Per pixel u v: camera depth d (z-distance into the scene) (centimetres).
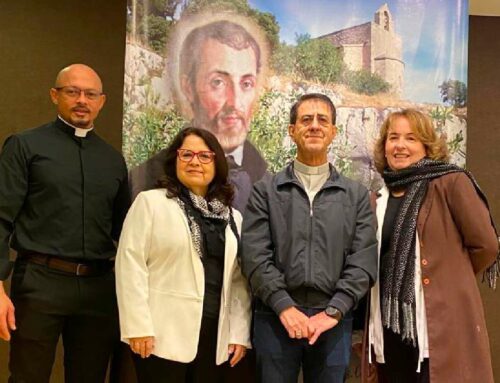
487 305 367
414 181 239
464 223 229
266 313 228
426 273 229
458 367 222
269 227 233
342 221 229
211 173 237
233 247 236
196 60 309
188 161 234
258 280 222
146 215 228
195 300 224
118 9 359
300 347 227
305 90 318
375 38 321
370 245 230
